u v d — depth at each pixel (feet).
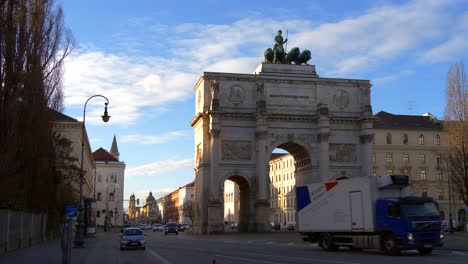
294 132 276.00
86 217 249.96
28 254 113.09
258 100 270.46
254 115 270.05
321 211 127.34
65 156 214.69
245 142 271.49
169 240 200.13
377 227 112.06
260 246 148.97
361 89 285.84
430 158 371.56
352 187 118.52
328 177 272.72
